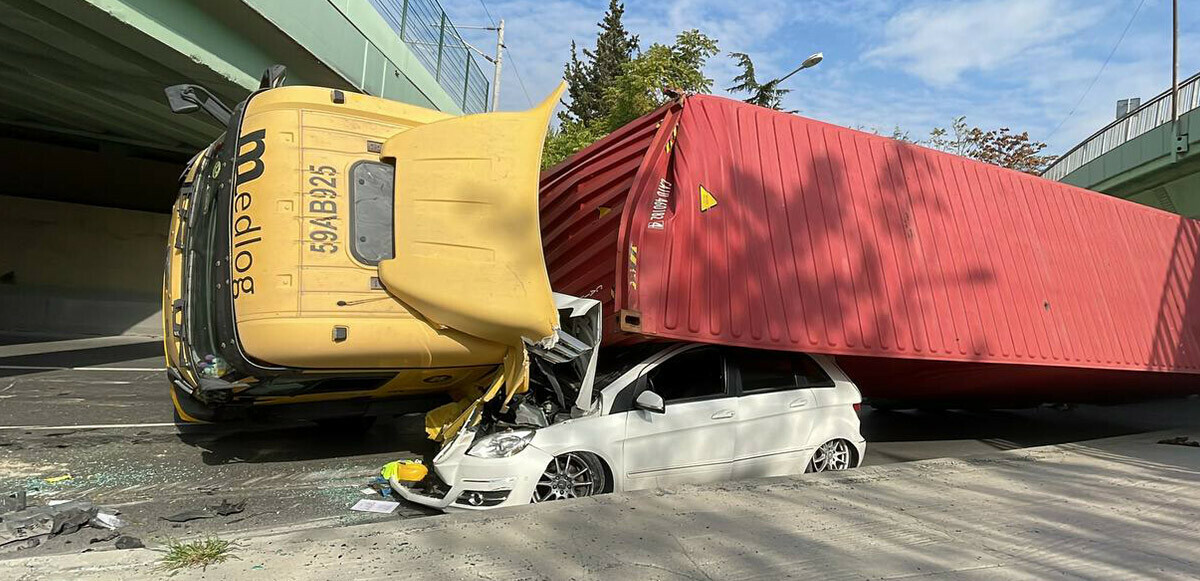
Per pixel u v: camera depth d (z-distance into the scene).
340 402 6.59
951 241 7.95
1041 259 8.69
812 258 6.89
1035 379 8.95
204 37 9.88
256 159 5.25
